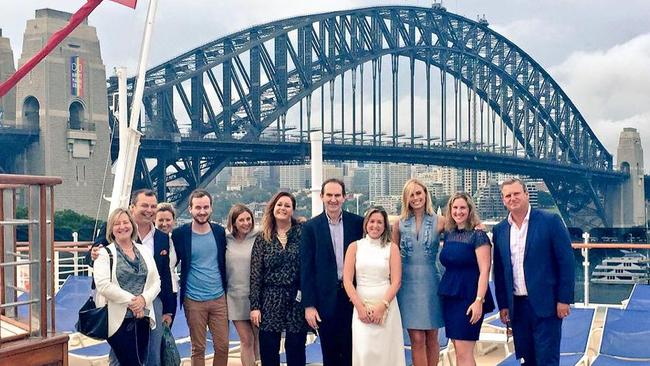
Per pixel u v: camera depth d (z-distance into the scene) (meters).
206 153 65.25
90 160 59.19
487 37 112.31
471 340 5.55
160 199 60.59
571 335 7.10
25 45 58.84
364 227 5.60
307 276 5.62
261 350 5.82
